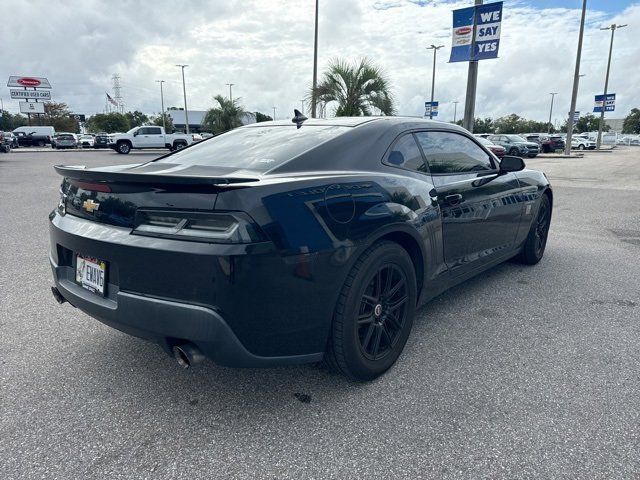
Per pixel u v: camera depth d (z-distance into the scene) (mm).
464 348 2965
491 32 10898
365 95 16188
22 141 45719
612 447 2031
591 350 2936
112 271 2213
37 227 6551
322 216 2162
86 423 2209
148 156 27250
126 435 2125
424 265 2867
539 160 26969
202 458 1979
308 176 2287
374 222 2377
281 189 2078
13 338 3076
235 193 1942
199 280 1941
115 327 2273
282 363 2170
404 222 2580
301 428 2176
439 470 1901
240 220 1932
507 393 2453
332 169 2482
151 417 2258
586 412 2283
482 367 2725
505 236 3990
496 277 4395
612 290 4047
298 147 2623
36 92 68000
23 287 4047
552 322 3367
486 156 3838
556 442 2064
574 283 4230
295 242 2041
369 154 2682
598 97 45375
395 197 2584
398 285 2621
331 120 3090
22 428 2162
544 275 4469
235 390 2494
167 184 2004
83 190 2377
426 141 3148
